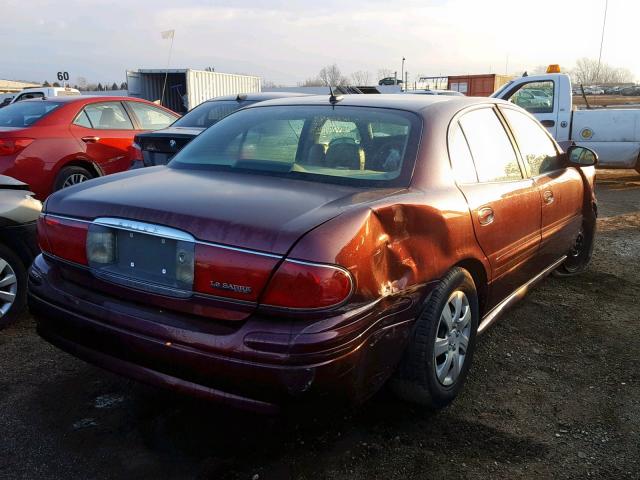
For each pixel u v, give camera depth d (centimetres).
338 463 268
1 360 362
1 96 2009
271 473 260
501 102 407
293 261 219
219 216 236
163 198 259
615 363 374
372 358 244
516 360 376
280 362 218
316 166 303
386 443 284
